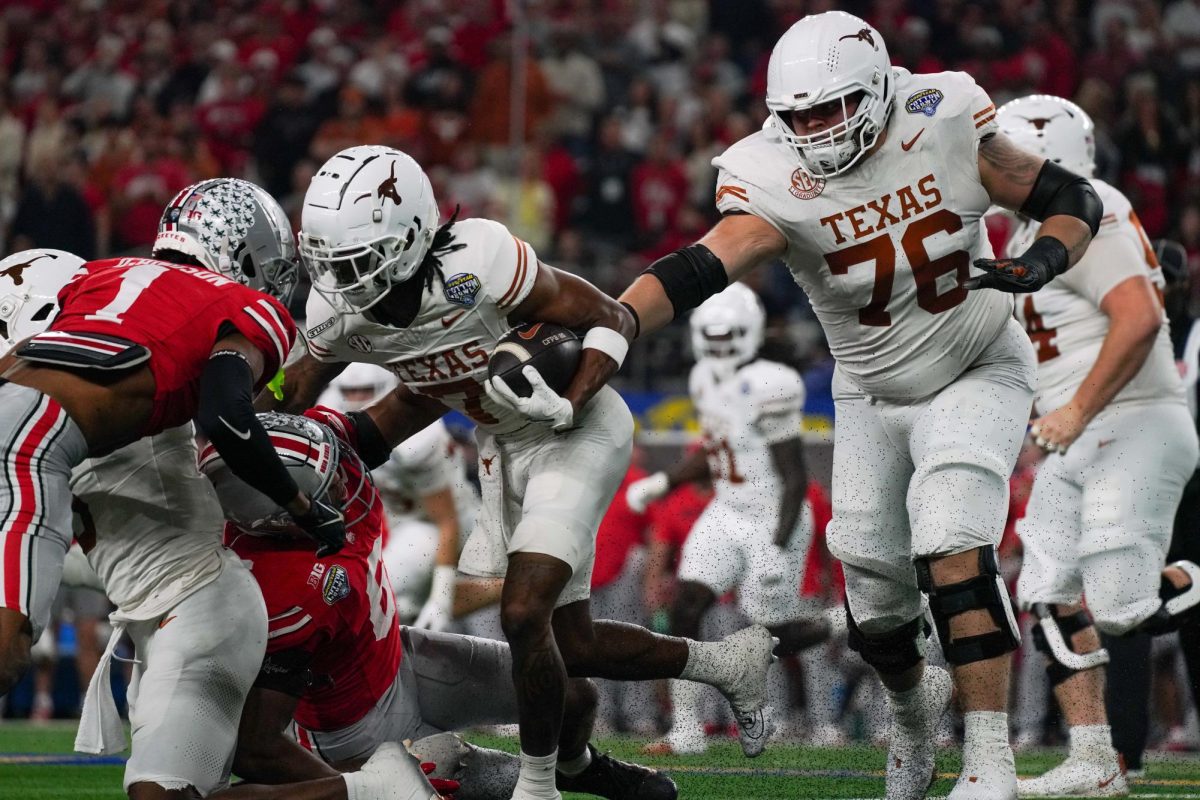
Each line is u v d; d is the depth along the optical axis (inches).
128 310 437.4
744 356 949.8
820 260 536.1
